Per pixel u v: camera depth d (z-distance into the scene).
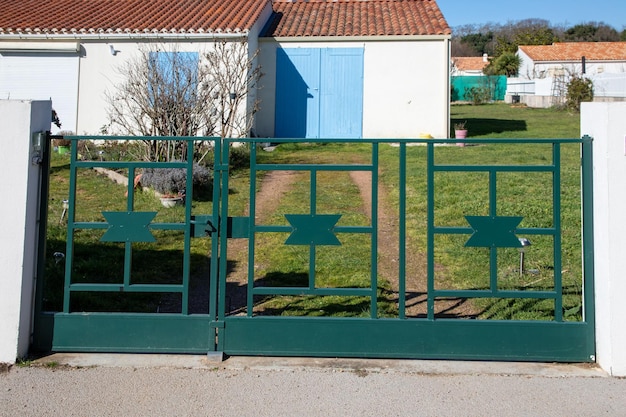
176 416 3.59
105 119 16.45
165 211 8.55
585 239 4.41
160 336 4.45
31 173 4.32
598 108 4.26
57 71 16.58
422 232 7.69
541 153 13.76
